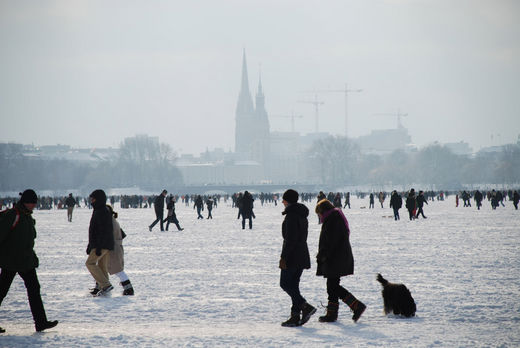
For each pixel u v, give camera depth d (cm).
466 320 2522
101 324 2509
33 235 2419
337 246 2516
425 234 6906
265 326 2467
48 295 3189
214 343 2156
